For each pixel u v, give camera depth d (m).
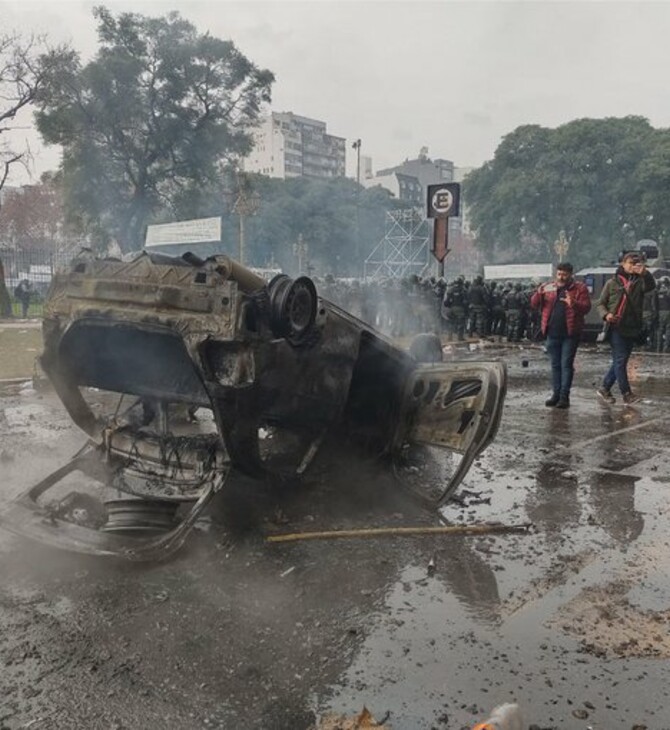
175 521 4.10
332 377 4.54
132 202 39.22
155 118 37.91
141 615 3.24
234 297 3.60
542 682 2.76
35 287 36.34
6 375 10.95
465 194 69.81
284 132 137.00
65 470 4.46
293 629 3.15
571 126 61.31
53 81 31.20
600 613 3.34
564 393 8.95
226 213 44.75
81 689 2.66
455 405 4.94
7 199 58.69
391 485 5.33
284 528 4.42
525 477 5.71
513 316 19.19
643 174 56.91
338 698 2.63
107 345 4.41
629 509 4.90
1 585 3.52
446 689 2.70
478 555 4.04
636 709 2.59
